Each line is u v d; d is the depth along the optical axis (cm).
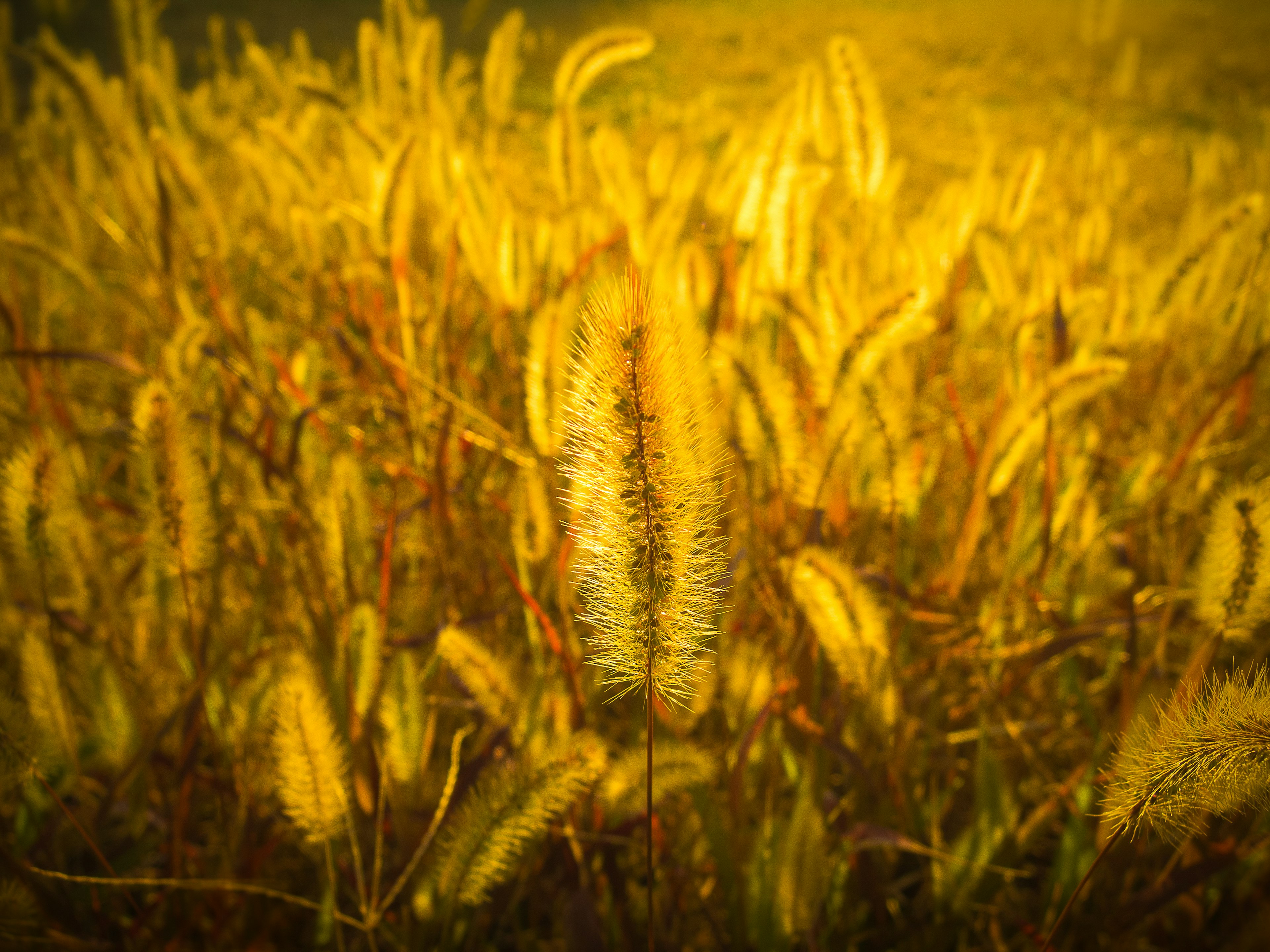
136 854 34
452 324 47
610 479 20
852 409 31
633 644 21
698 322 35
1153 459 43
